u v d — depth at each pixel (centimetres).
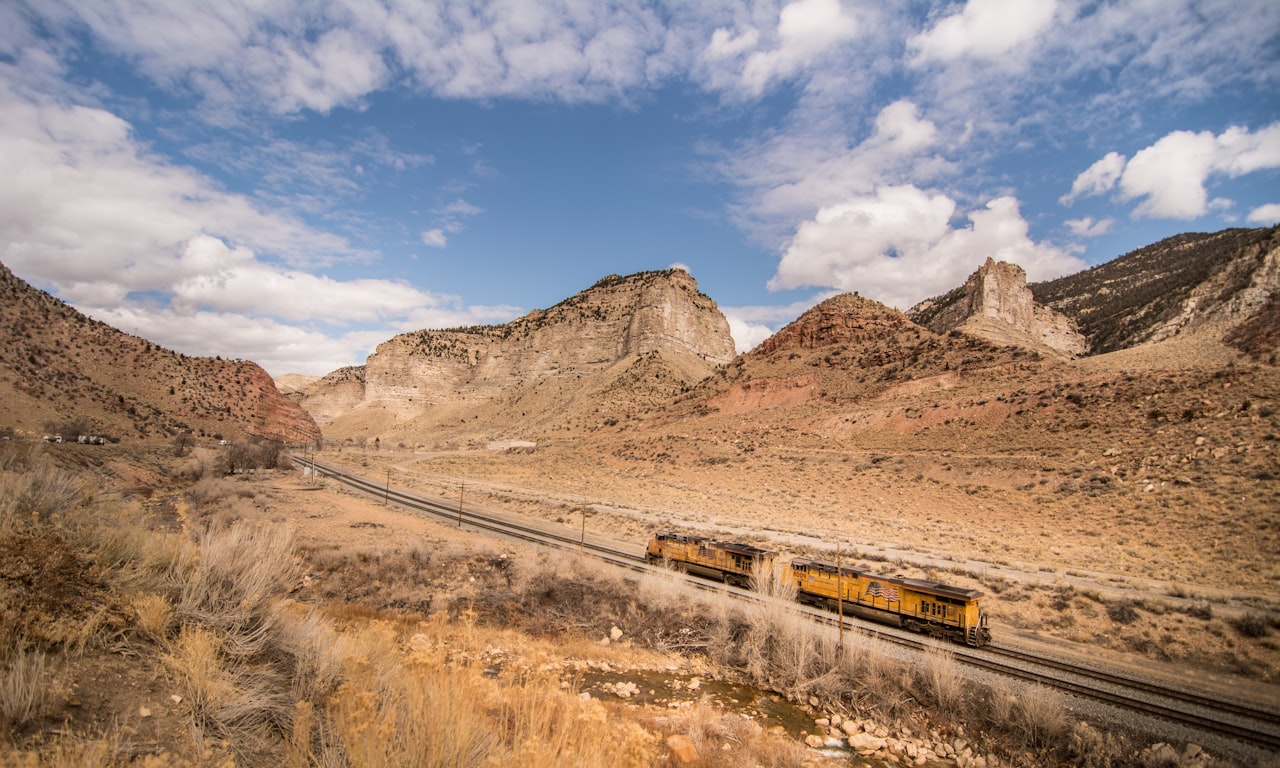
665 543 3428
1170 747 1437
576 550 3781
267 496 5403
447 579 2891
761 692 1909
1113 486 4625
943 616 2250
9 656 631
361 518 4653
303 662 878
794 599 2650
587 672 1919
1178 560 3259
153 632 821
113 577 916
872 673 1852
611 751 760
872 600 2477
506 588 2800
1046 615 2530
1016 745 1563
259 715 721
